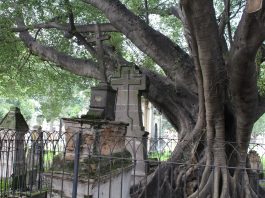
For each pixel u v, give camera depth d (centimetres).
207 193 785
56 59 1401
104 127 700
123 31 1066
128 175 804
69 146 684
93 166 658
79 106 4628
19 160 864
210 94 783
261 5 525
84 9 1382
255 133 4925
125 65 1230
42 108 2623
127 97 1201
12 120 1051
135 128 1169
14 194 738
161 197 878
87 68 1325
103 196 679
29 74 1828
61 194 661
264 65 1042
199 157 899
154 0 1429
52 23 1357
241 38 630
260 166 1167
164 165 916
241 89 711
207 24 670
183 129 1147
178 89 1191
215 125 828
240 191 793
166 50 1047
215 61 738
